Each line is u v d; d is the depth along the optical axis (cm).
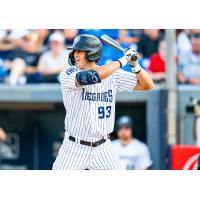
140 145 3862
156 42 4250
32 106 4509
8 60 4419
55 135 4575
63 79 2409
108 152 2522
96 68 2380
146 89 2542
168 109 3975
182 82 4266
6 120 4594
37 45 4394
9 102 4484
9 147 4600
